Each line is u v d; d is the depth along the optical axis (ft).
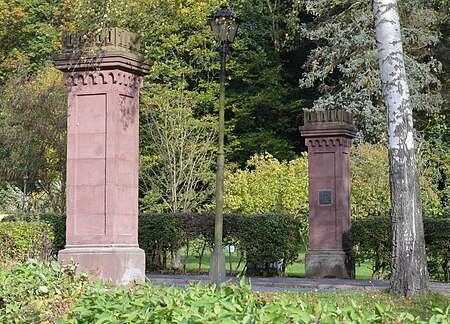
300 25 121.70
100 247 41.52
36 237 56.75
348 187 61.11
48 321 23.44
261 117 123.03
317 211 60.29
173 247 63.77
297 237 63.57
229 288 18.01
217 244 46.01
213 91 108.88
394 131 44.14
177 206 92.02
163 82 106.32
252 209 83.30
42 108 83.15
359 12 106.32
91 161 42.45
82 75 43.06
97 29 43.83
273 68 120.26
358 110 103.65
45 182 87.81
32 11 109.60
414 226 43.01
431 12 106.32
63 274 31.55
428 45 111.34
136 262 42.34
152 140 97.55
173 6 77.10
